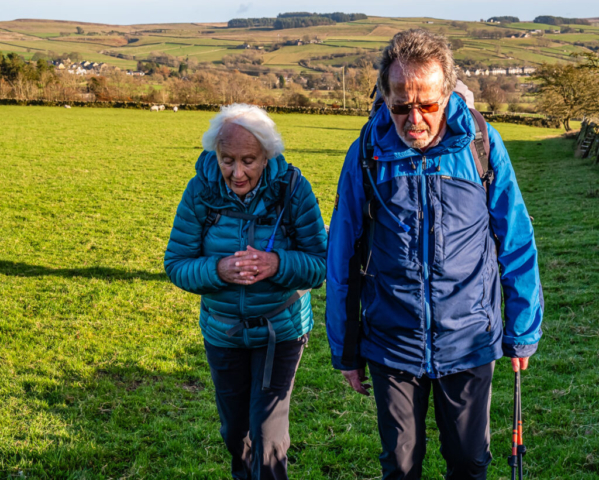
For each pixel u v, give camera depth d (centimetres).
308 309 283
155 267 842
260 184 257
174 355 531
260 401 264
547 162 2391
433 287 219
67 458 358
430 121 206
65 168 1878
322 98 9050
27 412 414
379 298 227
